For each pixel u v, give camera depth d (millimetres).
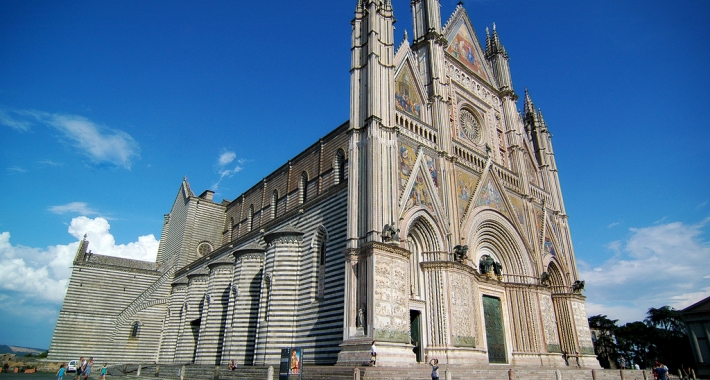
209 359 48125
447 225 39219
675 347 75312
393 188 35281
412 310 35531
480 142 50750
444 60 48344
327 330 35406
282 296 40812
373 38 39531
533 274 47875
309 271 40344
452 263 37219
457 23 54625
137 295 73562
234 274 47438
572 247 56344
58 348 65438
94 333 68312
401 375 25922
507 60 59969
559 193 59281
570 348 49125
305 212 44250
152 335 65625
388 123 37406
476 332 39188
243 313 44469
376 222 33000
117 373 57594
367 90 38062
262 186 64375
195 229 73438
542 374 33969
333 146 48250
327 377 26531
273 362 38531
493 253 46688
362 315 30797
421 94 43469
